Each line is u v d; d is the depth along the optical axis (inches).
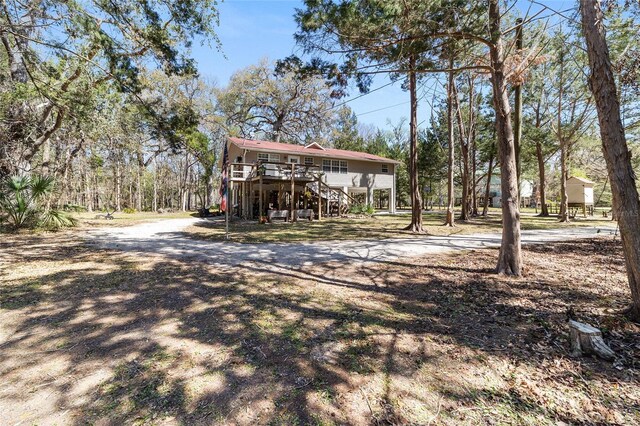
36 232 457.7
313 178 770.8
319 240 397.4
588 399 89.7
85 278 206.7
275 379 95.4
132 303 159.6
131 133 791.7
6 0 277.3
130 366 101.1
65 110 394.0
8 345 114.3
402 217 840.3
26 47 330.6
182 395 87.1
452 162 565.0
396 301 168.9
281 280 208.2
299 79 247.9
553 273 226.2
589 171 1031.6
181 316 143.3
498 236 435.2
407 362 106.7
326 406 83.9
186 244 363.9
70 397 85.7
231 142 877.8
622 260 269.4
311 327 133.4
